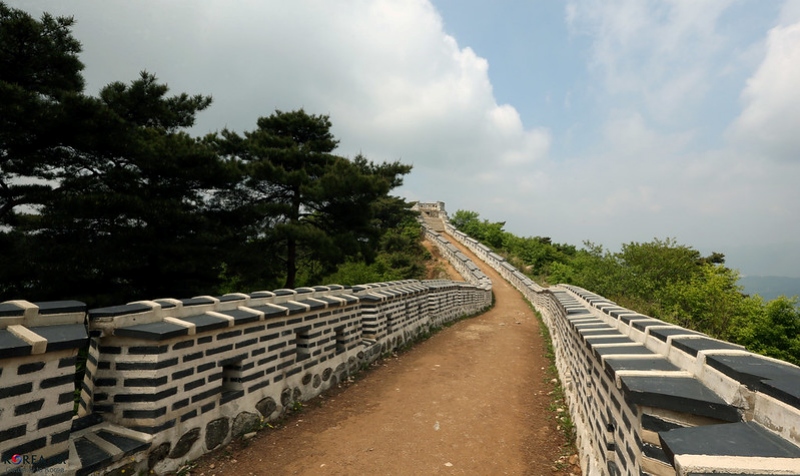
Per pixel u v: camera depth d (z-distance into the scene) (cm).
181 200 1205
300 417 602
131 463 372
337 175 1630
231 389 520
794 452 170
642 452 253
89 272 978
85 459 334
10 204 1051
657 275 2045
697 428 202
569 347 694
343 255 1780
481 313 2130
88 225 1017
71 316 346
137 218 1065
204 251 1216
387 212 4028
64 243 981
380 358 974
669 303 1697
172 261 1108
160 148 1112
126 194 1041
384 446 523
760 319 1284
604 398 370
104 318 388
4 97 820
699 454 172
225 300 548
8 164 975
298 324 645
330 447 514
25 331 295
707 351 270
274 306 604
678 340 320
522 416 650
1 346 267
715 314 1443
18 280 941
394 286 1226
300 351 676
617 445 324
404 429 579
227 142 1747
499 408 680
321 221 1906
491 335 1409
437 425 597
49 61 1011
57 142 987
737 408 218
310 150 1888
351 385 766
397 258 3469
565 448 536
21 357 283
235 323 496
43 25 988
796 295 1245
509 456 510
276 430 551
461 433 573
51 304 342
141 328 400
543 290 1994
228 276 1540
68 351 315
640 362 324
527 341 1331
